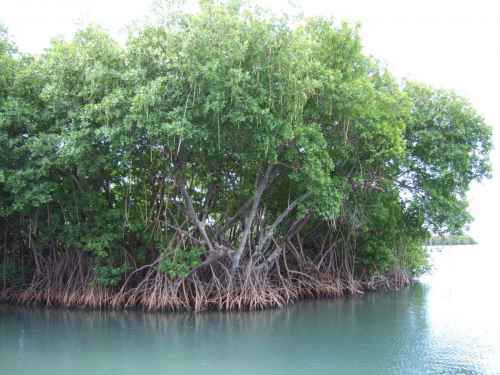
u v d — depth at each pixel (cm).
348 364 1296
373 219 2561
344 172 2230
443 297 2548
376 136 2064
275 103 1697
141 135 1728
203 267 2150
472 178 2488
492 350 1432
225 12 1608
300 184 1959
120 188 2178
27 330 1717
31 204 1956
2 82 1942
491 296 2583
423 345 1499
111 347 1475
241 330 1712
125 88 1655
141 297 2095
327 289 2506
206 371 1237
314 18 2038
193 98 1606
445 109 2369
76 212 2120
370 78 2142
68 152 1714
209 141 1744
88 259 2175
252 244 2234
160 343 1525
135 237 2217
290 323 1838
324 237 2631
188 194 2061
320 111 1920
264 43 1628
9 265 2356
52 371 1236
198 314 2005
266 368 1259
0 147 1838
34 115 1878
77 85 1769
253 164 2031
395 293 2716
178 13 1675
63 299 2162
